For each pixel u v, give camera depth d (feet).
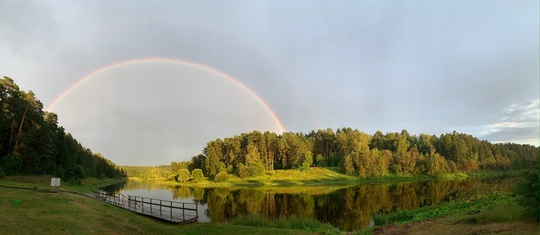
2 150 211.61
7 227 47.32
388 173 390.83
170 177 561.02
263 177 398.42
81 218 62.03
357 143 459.32
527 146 553.23
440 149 481.87
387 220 92.58
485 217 58.70
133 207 105.29
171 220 85.76
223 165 459.32
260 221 95.25
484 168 433.89
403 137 517.14
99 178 445.37
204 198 215.10
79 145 395.34
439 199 151.53
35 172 214.69
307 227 87.56
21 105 221.05
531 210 51.19
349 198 185.57
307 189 271.69
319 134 555.28
